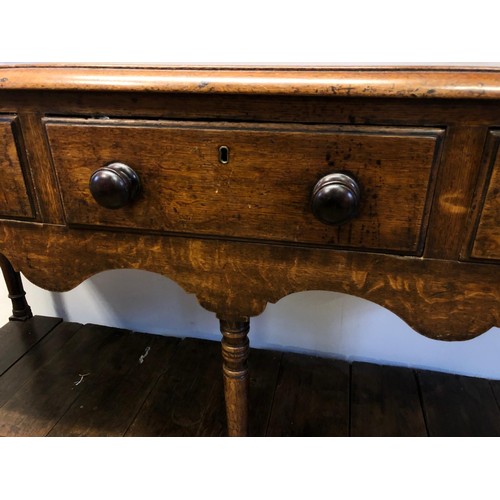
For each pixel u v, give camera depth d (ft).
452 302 1.59
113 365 3.25
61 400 2.90
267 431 2.64
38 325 3.72
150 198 1.66
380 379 3.11
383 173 1.43
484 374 3.15
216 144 1.51
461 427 2.69
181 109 1.51
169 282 3.51
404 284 1.60
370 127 1.39
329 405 2.85
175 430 2.66
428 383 3.07
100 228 1.80
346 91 1.31
